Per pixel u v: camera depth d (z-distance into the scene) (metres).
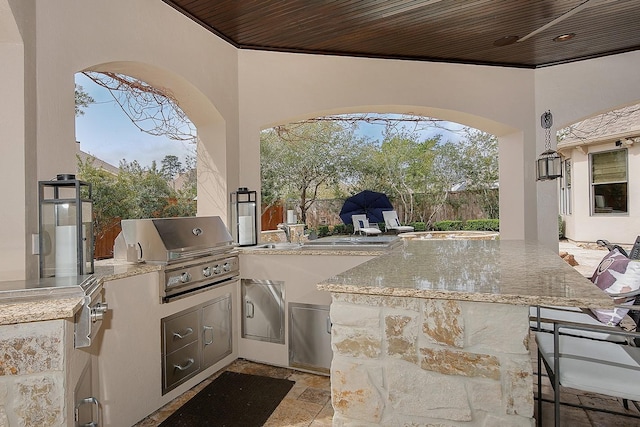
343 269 2.85
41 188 1.88
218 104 3.52
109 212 4.59
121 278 2.15
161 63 2.91
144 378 2.30
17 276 1.83
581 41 3.92
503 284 1.43
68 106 2.22
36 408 1.33
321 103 4.05
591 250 9.34
